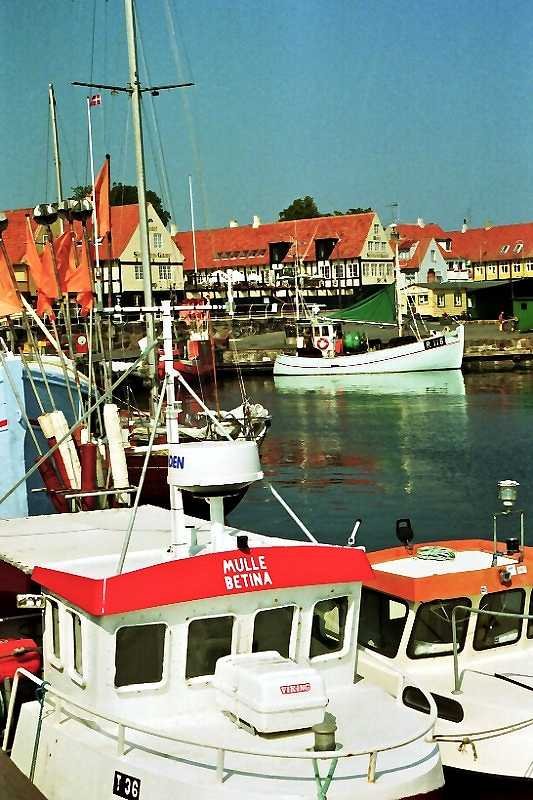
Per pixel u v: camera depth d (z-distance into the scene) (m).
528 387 72.50
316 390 77.19
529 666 13.59
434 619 13.41
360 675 12.43
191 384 64.56
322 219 135.25
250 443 11.57
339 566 11.43
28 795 11.13
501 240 147.38
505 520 31.61
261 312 112.44
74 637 11.16
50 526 14.16
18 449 22.19
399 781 9.72
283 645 11.38
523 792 11.98
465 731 12.36
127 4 37.25
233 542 11.45
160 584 10.62
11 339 24.55
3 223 20.94
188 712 10.88
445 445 47.22
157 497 27.88
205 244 134.88
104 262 102.19
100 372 33.72
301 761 9.98
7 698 12.36
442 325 112.12
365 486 38.09
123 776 10.05
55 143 39.09
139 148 37.53
